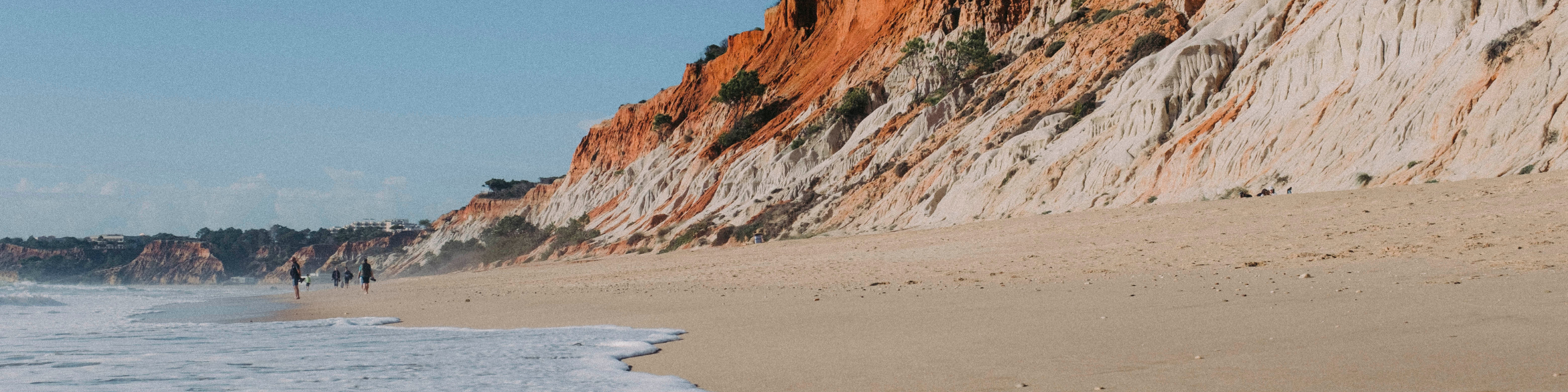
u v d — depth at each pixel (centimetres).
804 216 6028
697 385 653
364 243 19675
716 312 1325
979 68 7494
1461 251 1399
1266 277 1310
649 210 9619
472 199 16300
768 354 811
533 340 1045
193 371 784
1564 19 2897
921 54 8269
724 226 6631
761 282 2108
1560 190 2033
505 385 661
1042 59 6712
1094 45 6209
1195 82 4481
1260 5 5038
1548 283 889
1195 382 543
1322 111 3516
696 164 9488
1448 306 788
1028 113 5662
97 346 1091
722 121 11075
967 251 2581
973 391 562
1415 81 3275
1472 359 545
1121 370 603
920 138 6469
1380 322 736
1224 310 907
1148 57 5003
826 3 12438
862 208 5675
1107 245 2270
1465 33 3288
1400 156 3023
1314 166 3294
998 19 8581
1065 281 1510
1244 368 577
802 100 10031
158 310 2100
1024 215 4212
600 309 1557
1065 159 4466
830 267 2491
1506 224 1655
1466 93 2986
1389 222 1964
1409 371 527
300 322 1540
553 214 13600
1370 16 3716
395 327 1402
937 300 1267
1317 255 1582
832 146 7544
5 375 763
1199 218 2591
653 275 2834
